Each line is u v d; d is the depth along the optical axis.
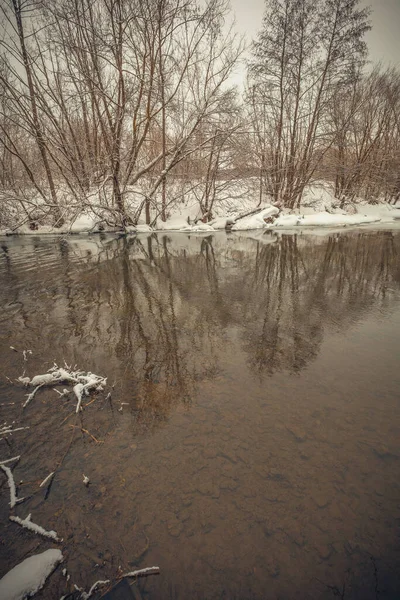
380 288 5.66
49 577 1.43
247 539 1.59
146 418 2.44
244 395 2.71
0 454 2.12
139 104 10.84
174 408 2.55
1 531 1.64
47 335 3.93
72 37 10.85
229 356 3.40
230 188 14.71
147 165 12.61
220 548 1.55
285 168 16.34
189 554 1.53
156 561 1.50
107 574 1.45
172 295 5.44
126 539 1.60
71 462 2.05
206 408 2.54
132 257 8.62
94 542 1.58
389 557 1.51
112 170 11.48
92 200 12.52
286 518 1.69
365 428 2.30
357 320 4.29
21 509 1.75
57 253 9.24
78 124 13.72
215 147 12.78
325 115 16.16
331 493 1.82
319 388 2.79
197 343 3.71
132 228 13.09
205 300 5.18
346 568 1.47
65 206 11.37
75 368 3.15
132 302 5.11
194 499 1.79
